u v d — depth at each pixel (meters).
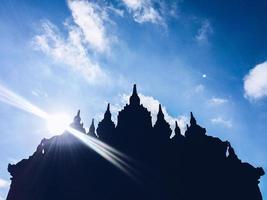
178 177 80.31
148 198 75.88
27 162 92.19
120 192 77.19
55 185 79.94
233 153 88.25
